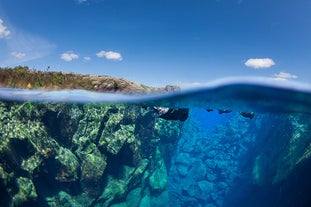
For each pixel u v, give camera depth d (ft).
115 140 62.13
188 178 108.99
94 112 60.59
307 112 59.72
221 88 46.39
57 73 53.62
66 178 55.62
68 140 58.13
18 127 49.16
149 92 52.16
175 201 102.94
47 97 51.57
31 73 52.54
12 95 50.24
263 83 41.16
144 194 78.59
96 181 59.57
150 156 77.46
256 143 111.65
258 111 68.44
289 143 76.18
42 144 51.96
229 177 112.16
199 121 133.80
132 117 67.72
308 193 60.95
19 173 48.39
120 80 54.13
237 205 99.55
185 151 114.62
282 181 74.18
